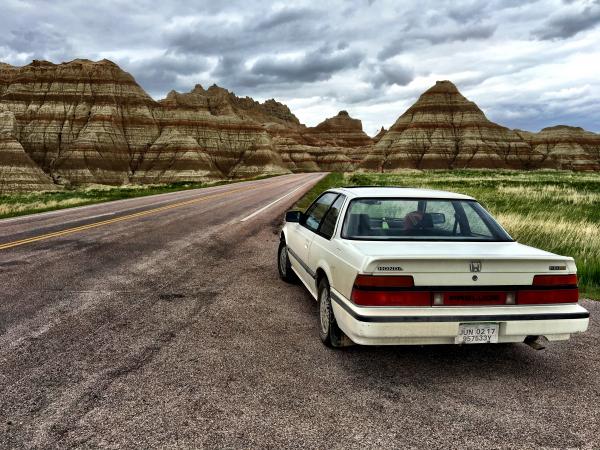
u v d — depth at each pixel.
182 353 4.28
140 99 138.88
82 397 3.42
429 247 4.02
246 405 3.33
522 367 4.10
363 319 3.51
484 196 21.30
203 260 8.72
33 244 10.36
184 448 2.80
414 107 181.38
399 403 3.40
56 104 128.00
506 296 3.66
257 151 148.50
